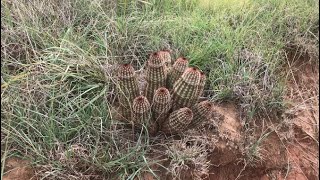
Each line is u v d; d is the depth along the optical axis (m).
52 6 1.03
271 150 0.90
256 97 0.92
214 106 0.92
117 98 0.90
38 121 0.83
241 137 0.88
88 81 0.89
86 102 0.87
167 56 0.89
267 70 0.96
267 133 0.90
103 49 0.97
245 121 0.91
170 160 0.83
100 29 1.01
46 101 0.85
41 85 0.85
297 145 0.92
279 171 0.90
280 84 0.96
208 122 0.88
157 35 1.02
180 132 0.84
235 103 0.94
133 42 0.99
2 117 0.83
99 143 0.83
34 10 1.00
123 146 0.83
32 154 0.81
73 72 0.91
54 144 0.81
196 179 0.83
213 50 0.99
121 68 0.80
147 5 1.08
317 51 1.05
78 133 0.83
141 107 0.80
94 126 0.84
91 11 1.03
